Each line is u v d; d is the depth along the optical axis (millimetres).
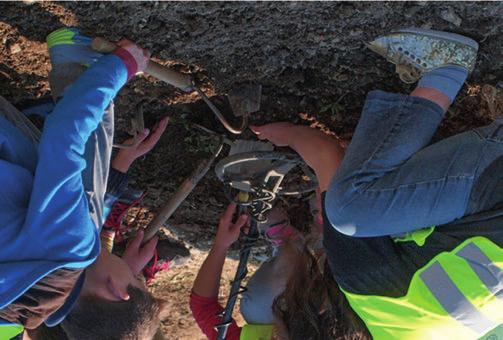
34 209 1276
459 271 1324
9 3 1499
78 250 1306
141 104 1879
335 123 1938
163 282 2770
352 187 1393
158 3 1470
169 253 2490
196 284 2059
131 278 1570
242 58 1686
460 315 1341
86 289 1484
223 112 1924
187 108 1924
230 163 1802
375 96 1479
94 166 1497
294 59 1692
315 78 1779
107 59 1430
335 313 1525
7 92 1808
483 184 1318
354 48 1632
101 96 1372
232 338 1987
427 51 1511
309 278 1620
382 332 1432
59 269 1312
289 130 1772
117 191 1853
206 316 2051
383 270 1373
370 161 1399
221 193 2211
